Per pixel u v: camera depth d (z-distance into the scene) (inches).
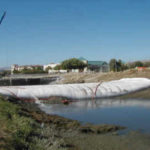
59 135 423.8
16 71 4847.4
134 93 1166.3
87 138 430.6
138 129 510.3
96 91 1078.4
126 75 1975.9
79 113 723.4
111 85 1205.1
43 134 385.4
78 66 4601.4
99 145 389.7
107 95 1077.1
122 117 644.7
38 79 2989.7
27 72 4594.0
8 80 2726.4
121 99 1008.2
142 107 784.9
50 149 316.2
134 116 651.5
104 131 491.2
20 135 323.6
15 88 1040.2
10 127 340.8
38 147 311.7
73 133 458.6
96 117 657.6
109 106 837.8
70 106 861.2
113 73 2224.4
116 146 386.9
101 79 2119.8
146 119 608.4
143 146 388.8
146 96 1042.7
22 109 589.6
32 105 859.4
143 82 1328.7
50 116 607.5
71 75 3053.6
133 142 411.8
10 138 292.5
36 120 521.0
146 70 2027.6
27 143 304.7
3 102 556.1
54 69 5128.0
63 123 547.5
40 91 1002.1
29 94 966.4
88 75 2608.3
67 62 4611.2
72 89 1066.7
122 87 1189.1
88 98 1032.8
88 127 513.0
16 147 280.2
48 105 882.8
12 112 459.2
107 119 625.6
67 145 367.2
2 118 386.0
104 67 5064.0
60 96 974.4
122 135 460.1
